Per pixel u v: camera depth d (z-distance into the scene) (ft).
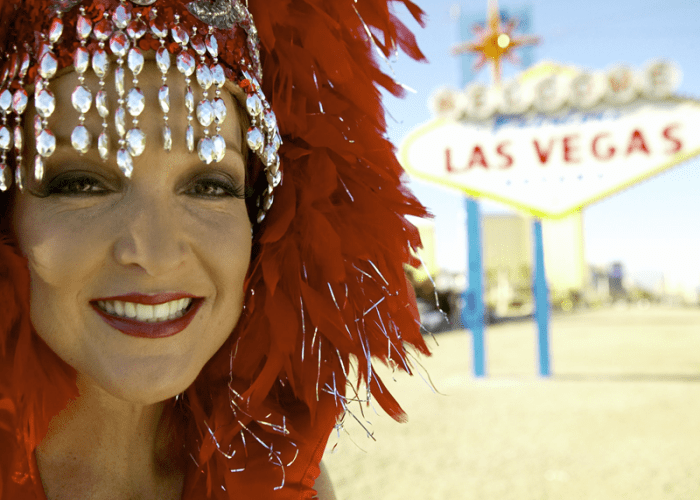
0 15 2.22
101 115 2.12
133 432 2.75
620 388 24.04
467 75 30.99
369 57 3.03
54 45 2.13
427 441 16.49
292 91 2.84
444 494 12.48
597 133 26.20
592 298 131.44
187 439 3.03
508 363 32.71
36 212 2.19
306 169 2.86
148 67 2.22
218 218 2.43
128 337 2.22
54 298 2.19
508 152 27.04
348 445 16.11
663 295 156.97
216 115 2.32
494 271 104.06
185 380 2.33
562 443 16.24
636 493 12.44
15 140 2.17
